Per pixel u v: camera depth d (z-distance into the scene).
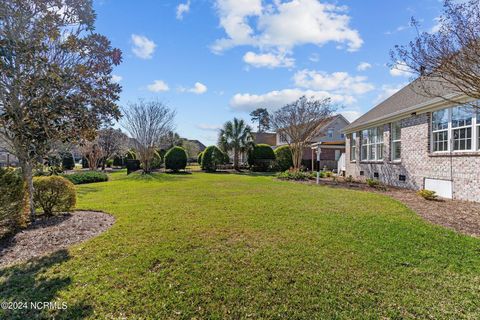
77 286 2.85
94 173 16.03
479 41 4.47
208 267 3.28
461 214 6.01
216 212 6.23
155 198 8.39
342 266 3.30
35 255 3.72
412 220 5.41
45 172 5.41
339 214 5.96
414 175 10.24
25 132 4.32
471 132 7.72
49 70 4.34
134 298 2.63
